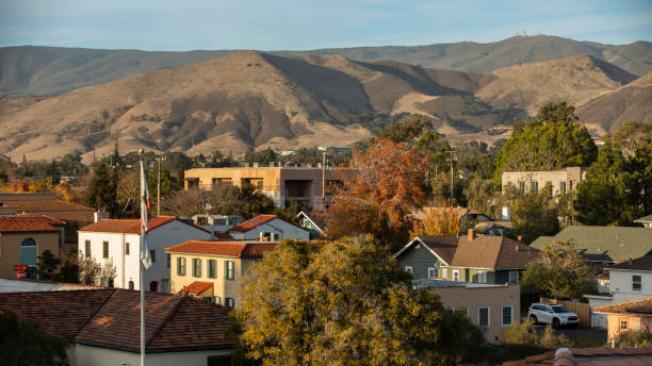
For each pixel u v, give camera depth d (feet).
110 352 166.30
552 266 322.34
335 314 167.63
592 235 384.47
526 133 640.58
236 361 166.20
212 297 297.74
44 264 332.19
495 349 218.79
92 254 364.79
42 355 159.63
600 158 485.15
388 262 175.32
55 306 180.04
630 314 242.17
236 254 290.35
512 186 510.17
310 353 163.12
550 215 446.19
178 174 645.92
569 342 230.89
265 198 528.22
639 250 368.07
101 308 181.37
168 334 166.61
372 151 423.23
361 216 404.57
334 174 611.88
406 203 414.41
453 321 177.37
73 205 454.81
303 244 176.35
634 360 94.89
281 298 168.14
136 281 346.74
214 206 500.33
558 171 539.29
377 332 161.07
